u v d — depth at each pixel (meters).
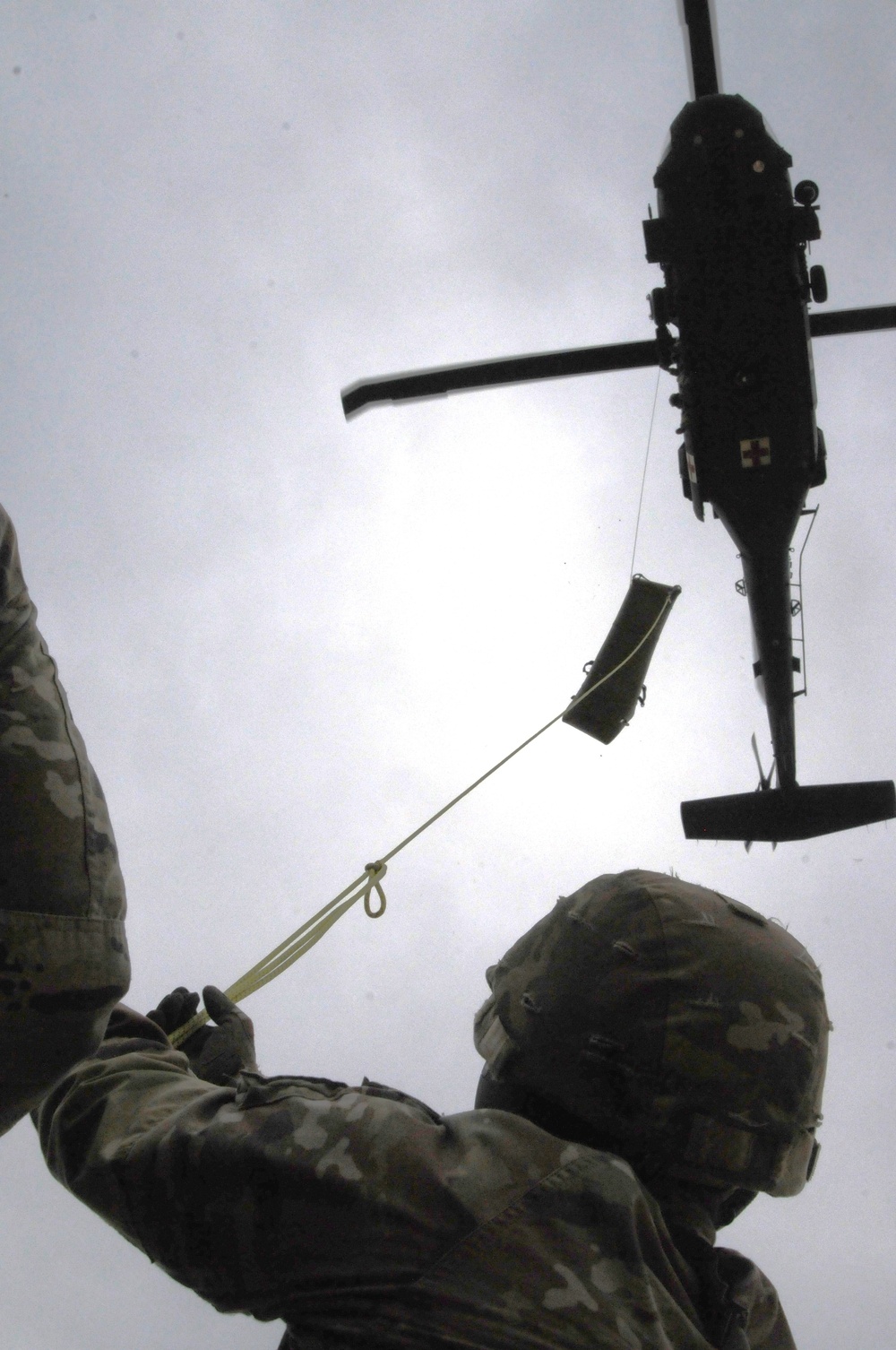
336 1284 1.86
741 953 2.17
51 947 1.70
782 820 9.24
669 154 7.94
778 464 8.34
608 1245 1.89
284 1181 1.89
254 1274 1.90
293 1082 2.08
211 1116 2.03
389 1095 2.08
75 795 1.77
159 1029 2.37
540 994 2.21
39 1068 1.75
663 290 8.16
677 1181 2.14
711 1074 2.07
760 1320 2.27
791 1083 2.11
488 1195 1.90
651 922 2.18
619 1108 2.09
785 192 7.82
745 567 8.94
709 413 8.27
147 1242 1.99
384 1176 1.89
